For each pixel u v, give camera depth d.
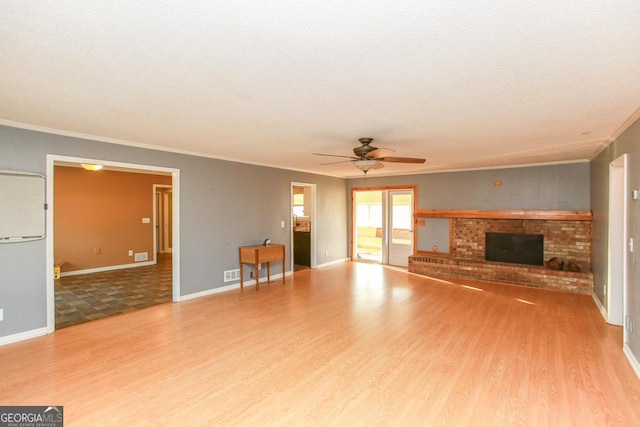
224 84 2.26
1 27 1.53
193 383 2.61
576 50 1.76
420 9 1.39
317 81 2.20
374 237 8.41
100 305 4.67
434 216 6.96
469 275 6.30
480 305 4.63
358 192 8.63
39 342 3.37
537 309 4.44
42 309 3.55
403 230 7.85
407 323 3.93
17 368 2.83
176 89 2.36
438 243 7.11
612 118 3.04
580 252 5.56
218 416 2.19
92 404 2.33
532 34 1.60
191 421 2.14
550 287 5.46
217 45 1.71
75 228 6.75
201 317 4.16
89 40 1.66
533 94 2.44
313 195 7.52
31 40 1.66
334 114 2.96
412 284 5.92
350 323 3.94
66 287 5.70
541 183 5.94
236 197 5.67
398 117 3.04
